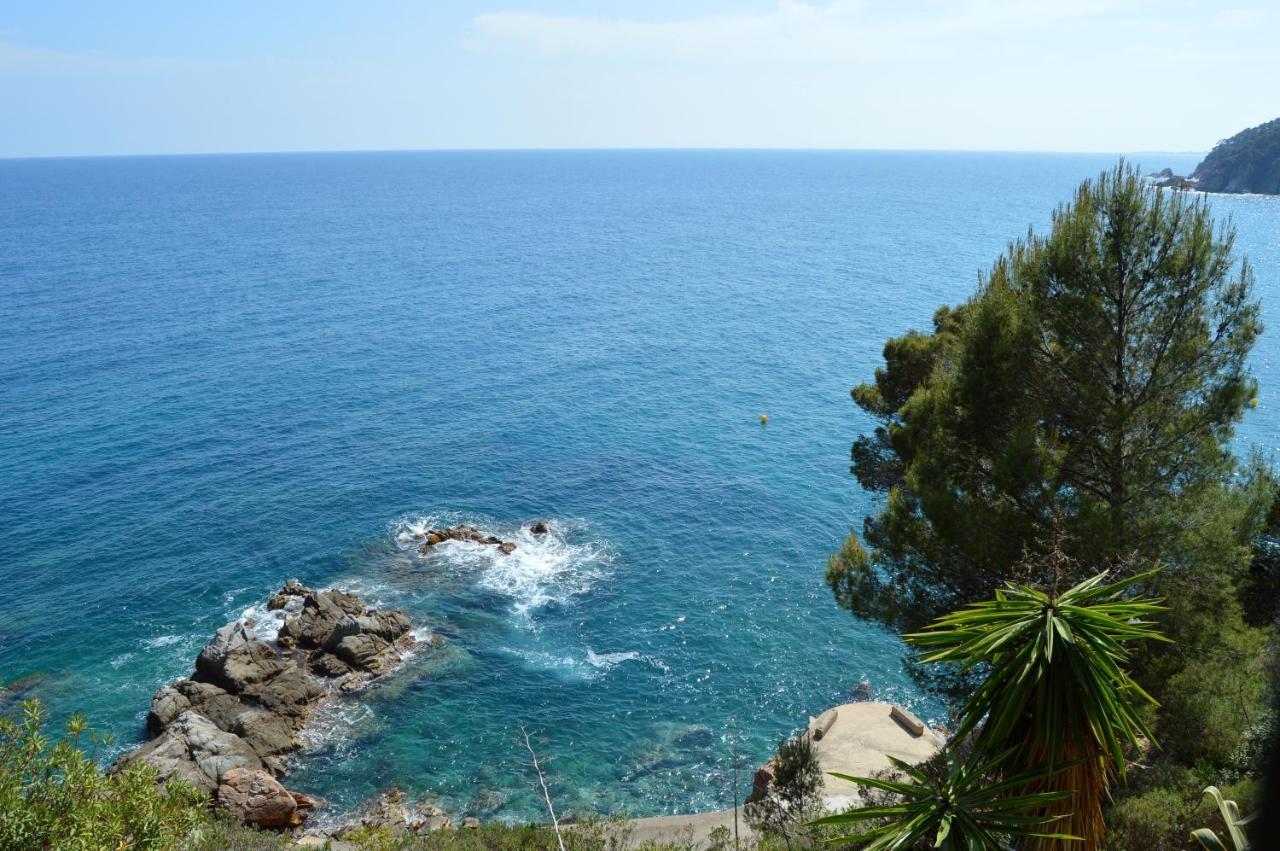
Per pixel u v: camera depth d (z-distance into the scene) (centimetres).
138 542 4941
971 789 886
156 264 14900
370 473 6022
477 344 9900
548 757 3341
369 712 3569
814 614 4306
